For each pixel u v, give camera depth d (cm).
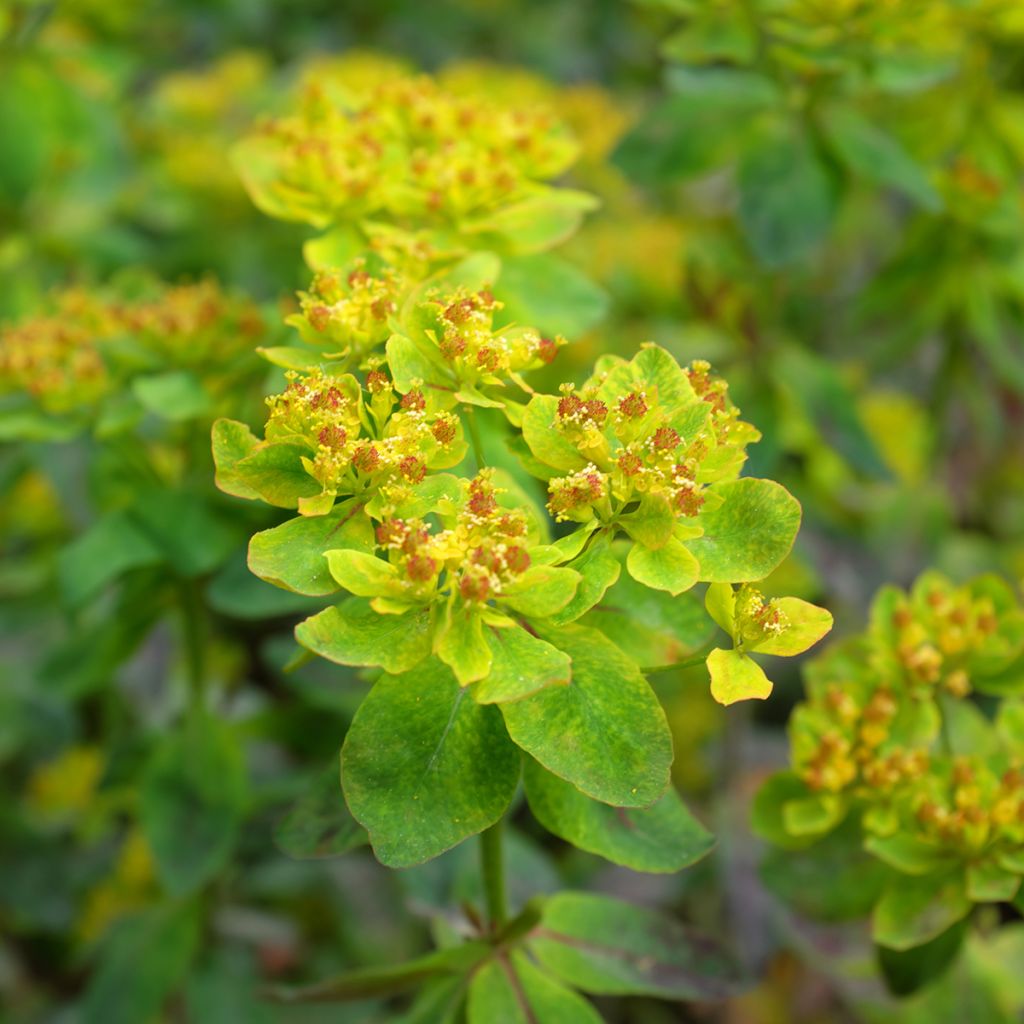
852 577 51
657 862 34
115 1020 46
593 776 31
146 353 41
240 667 54
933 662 38
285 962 53
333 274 35
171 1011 53
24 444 46
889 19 44
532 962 37
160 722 51
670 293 56
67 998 56
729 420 33
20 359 41
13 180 56
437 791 32
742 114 47
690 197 69
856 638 39
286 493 32
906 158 46
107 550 40
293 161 39
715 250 51
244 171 40
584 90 62
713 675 31
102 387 41
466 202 38
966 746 39
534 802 34
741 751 52
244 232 67
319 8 94
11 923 55
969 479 62
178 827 43
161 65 88
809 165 46
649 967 37
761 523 32
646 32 81
